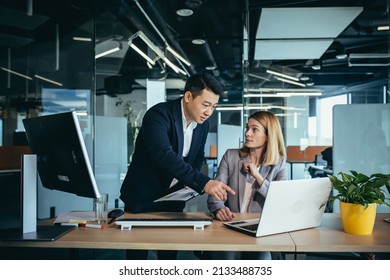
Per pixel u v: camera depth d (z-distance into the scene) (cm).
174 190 180
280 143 181
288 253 116
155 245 115
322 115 536
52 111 591
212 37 573
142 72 597
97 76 593
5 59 572
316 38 480
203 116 161
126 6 428
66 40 537
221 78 877
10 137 552
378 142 291
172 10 455
